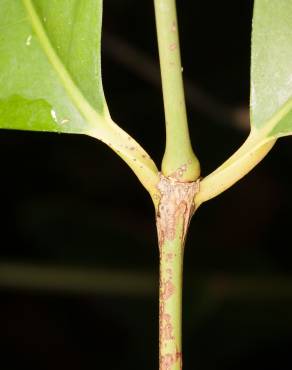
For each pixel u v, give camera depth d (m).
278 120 0.19
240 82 0.47
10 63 0.19
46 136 0.49
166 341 0.18
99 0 0.19
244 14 0.47
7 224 0.47
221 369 0.43
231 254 0.44
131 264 0.43
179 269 0.18
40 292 0.47
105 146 0.50
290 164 0.49
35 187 0.49
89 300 0.51
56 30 0.19
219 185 0.19
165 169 0.19
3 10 0.20
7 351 0.51
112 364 0.51
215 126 0.46
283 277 0.43
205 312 0.42
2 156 0.49
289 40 0.19
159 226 0.19
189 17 0.47
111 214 0.46
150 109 0.49
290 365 0.45
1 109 0.19
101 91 0.19
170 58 0.18
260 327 0.42
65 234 0.45
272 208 0.51
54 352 0.51
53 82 0.19
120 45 0.46
